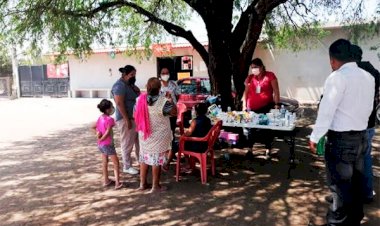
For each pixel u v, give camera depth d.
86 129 10.41
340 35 14.39
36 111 15.09
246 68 7.40
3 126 11.27
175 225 4.00
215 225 3.97
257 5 6.67
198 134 5.34
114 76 20.19
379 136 8.22
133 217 4.23
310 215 4.16
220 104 7.45
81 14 6.62
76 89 21.03
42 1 6.00
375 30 7.95
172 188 5.14
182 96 10.28
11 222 4.17
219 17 7.23
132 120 5.68
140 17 9.48
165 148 4.89
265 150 7.08
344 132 3.13
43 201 4.79
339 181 3.25
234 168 6.01
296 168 5.95
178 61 18.05
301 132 9.08
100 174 5.92
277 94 6.24
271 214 4.22
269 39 10.60
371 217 3.97
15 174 6.04
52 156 7.23
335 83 3.05
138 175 5.79
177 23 10.41
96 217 4.25
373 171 5.58
